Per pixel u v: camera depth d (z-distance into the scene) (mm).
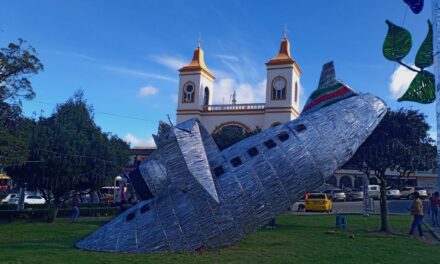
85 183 25938
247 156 12242
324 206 33531
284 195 11898
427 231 18484
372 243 14594
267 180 11797
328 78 14219
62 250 12008
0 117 18000
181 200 11961
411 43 11453
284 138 12438
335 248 13320
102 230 12539
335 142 12477
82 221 24125
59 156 23188
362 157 18562
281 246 13375
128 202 26844
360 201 47938
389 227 19875
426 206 34406
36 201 39875
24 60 17016
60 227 20109
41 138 23125
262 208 11758
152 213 12055
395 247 13742
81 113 26172
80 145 24266
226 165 12148
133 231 11898
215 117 60844
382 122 18125
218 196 11516
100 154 25328
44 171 23203
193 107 61938
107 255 11148
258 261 10758
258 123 58562
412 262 11219
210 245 11680
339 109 13188
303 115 14242
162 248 11578
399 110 18500
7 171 24000
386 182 20688
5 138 17750
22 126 19812
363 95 13953
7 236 16469
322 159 12203
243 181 11742
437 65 7500
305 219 24750
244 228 11812
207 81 65438
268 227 19734
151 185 12961
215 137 45344
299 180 11984
